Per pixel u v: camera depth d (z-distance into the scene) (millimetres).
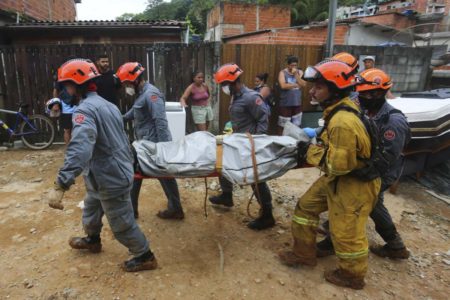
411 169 5113
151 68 7176
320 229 3779
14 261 3135
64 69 2518
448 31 13797
